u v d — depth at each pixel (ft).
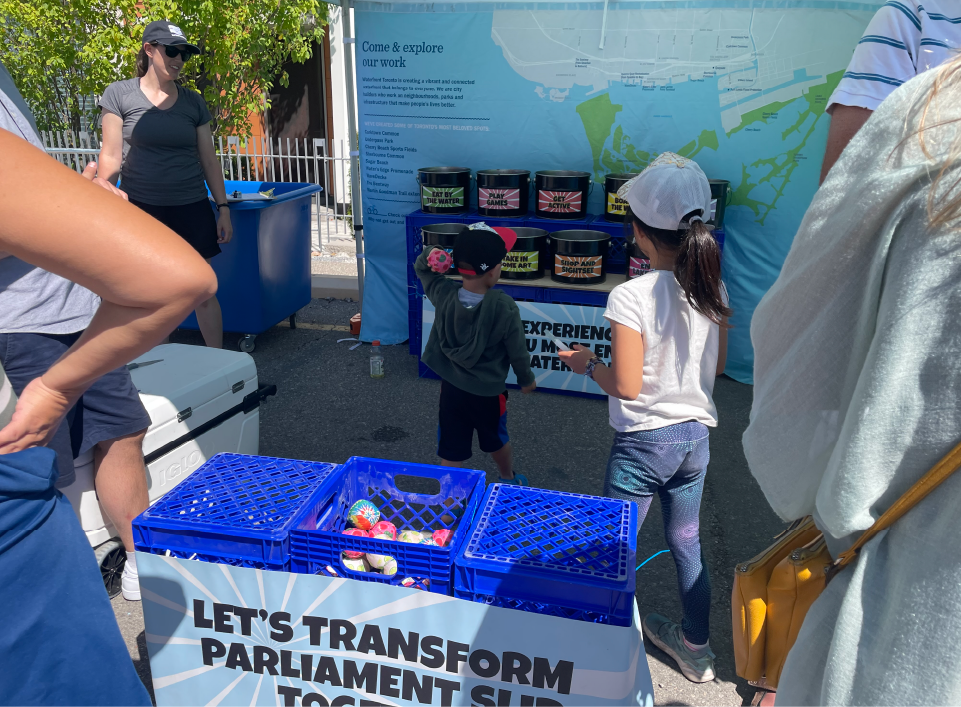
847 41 14.46
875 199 3.07
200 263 3.21
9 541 3.36
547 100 16.43
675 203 6.73
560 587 5.10
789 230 15.76
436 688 5.55
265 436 13.73
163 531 5.71
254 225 16.89
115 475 8.14
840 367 3.51
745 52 15.02
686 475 7.39
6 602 3.39
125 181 14.67
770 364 3.82
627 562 5.31
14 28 26.20
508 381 16.11
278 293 18.47
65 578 3.66
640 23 15.37
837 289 3.39
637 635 5.37
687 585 7.59
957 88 2.94
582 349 7.55
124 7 24.17
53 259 3.00
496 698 5.46
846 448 3.23
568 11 15.65
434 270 10.61
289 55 34.09
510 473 11.25
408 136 17.47
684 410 7.15
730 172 15.83
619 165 16.49
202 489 6.29
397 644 5.49
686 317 6.93
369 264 18.66
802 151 15.28
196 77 26.71
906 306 2.95
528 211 16.80
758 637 5.18
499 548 5.46
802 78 14.88
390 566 5.47
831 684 3.34
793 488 3.88
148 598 5.88
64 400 3.45
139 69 14.39
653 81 15.70
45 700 3.63
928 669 2.98
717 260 6.66
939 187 2.82
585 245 14.70
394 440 13.62
